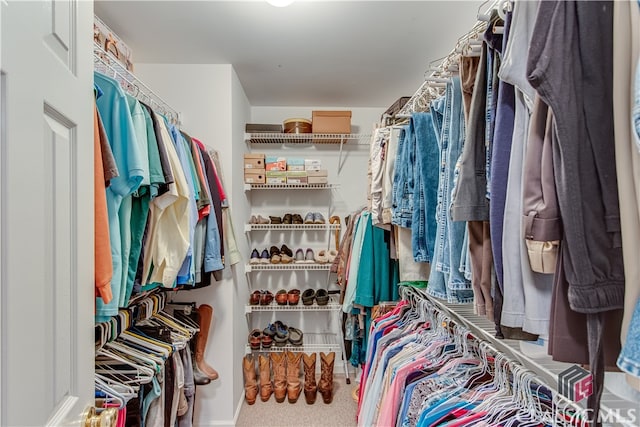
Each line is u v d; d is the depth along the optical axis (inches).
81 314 24.2
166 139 47.6
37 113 19.0
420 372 44.6
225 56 74.8
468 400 36.2
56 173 21.3
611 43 18.0
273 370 95.3
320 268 97.6
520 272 24.4
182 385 59.5
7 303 16.2
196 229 60.3
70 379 22.6
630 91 17.0
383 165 64.6
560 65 18.3
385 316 69.8
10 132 16.6
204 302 78.5
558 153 19.7
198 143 66.2
